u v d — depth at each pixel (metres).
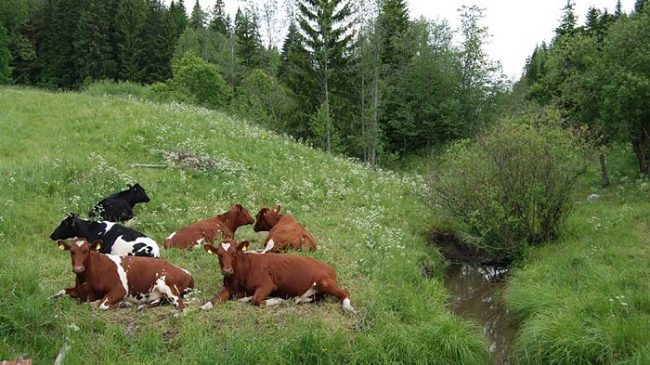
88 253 8.13
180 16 90.38
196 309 8.35
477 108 46.97
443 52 47.25
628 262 12.15
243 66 59.12
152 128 19.42
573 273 11.88
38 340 7.09
